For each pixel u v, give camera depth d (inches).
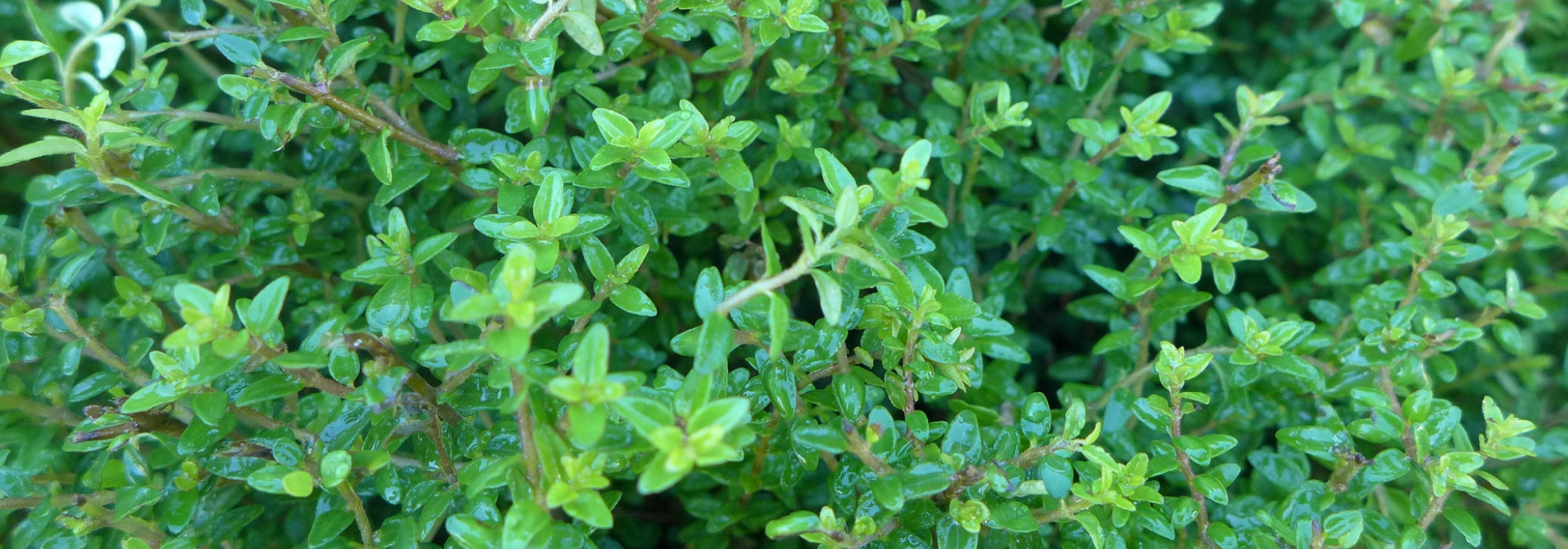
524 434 8.5
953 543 9.3
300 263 11.6
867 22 12.0
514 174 10.1
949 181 12.7
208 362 8.4
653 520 13.2
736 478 10.8
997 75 12.7
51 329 10.3
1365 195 13.0
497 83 12.4
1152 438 11.6
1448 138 12.9
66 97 10.4
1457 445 10.3
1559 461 11.7
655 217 11.0
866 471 9.5
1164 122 14.7
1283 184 10.6
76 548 9.8
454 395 9.6
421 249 9.6
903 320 9.7
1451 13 12.9
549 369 8.5
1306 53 14.5
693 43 12.9
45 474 10.5
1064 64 12.2
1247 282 14.0
